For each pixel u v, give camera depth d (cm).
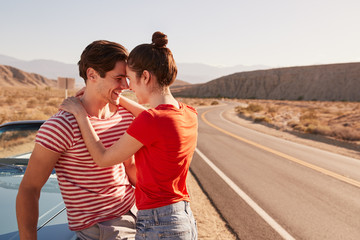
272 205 493
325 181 672
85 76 140
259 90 16588
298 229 402
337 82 14475
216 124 2086
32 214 125
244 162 836
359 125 2189
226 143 1188
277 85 16288
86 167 137
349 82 14150
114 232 144
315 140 1532
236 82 17838
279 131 1905
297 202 515
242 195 538
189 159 135
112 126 151
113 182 149
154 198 128
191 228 134
